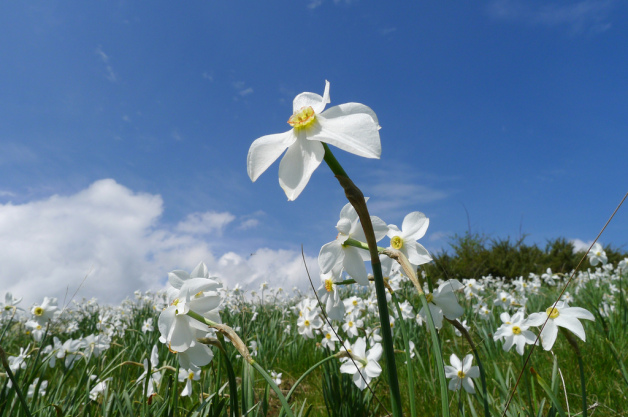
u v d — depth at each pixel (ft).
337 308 1.14
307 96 0.72
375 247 0.61
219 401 1.13
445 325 3.10
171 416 1.11
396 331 2.62
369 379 1.41
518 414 1.20
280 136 0.66
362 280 0.89
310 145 0.61
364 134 0.56
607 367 1.99
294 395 2.13
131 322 4.65
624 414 1.56
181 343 0.83
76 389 1.53
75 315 5.57
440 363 0.72
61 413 1.25
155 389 1.43
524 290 4.43
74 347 2.04
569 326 1.02
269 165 0.64
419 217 1.07
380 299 0.62
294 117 0.64
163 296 5.49
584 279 4.93
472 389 1.28
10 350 3.43
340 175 0.59
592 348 2.22
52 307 2.67
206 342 0.90
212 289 0.89
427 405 1.72
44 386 1.94
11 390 1.38
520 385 1.77
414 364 2.28
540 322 1.08
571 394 1.73
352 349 1.46
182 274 0.98
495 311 3.78
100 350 2.25
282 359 2.90
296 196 0.58
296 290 5.16
